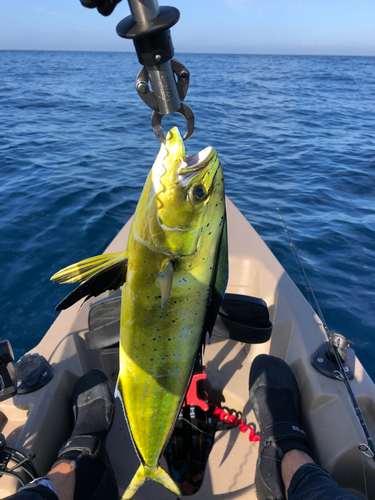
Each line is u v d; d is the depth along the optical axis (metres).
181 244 1.11
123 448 1.89
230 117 14.35
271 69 48.38
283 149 9.85
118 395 1.34
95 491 1.49
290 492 1.40
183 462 1.83
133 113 14.50
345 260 4.56
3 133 10.51
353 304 3.81
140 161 8.02
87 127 11.69
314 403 1.74
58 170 7.20
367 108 18.56
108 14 0.84
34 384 1.74
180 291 1.16
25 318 3.43
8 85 24.20
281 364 1.90
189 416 1.74
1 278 3.91
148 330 1.21
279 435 1.65
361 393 1.72
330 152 9.61
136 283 1.15
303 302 2.27
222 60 75.56
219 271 1.20
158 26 0.83
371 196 6.68
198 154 1.18
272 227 5.36
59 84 25.80
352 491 1.58
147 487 1.73
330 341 1.86
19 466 1.42
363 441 1.54
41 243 4.53
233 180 7.34
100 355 2.19
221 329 1.73
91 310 1.61
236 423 1.97
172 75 0.97
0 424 1.67
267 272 2.49
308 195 6.63
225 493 1.69
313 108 17.77
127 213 5.36
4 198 5.75
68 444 1.60
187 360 1.28
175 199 1.08
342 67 59.28
